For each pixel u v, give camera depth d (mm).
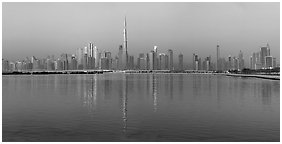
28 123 21297
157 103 33125
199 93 46219
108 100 36531
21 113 25938
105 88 59719
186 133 18359
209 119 22781
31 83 83562
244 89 54438
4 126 20359
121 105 31469
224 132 18547
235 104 31906
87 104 32406
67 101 35469
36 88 60250
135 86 66750
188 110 27531
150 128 19672
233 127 19875
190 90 52969
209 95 42594
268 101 34594
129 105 31438
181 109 28188
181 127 19938
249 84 71812
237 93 45781
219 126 20203
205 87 61500
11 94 45438
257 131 18797
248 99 36906
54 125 20656
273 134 18047
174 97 39875
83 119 22844
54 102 34438
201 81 94250
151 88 59094
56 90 54250
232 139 16984
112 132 18641
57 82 90375
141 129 19391
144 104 32281
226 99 36938
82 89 56969
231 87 60812
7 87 63719
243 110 27406
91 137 17484
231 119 22703
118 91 51438
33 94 45500
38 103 33406
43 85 72250
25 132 18688
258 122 21531
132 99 37531
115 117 23766
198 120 22375
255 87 60062
